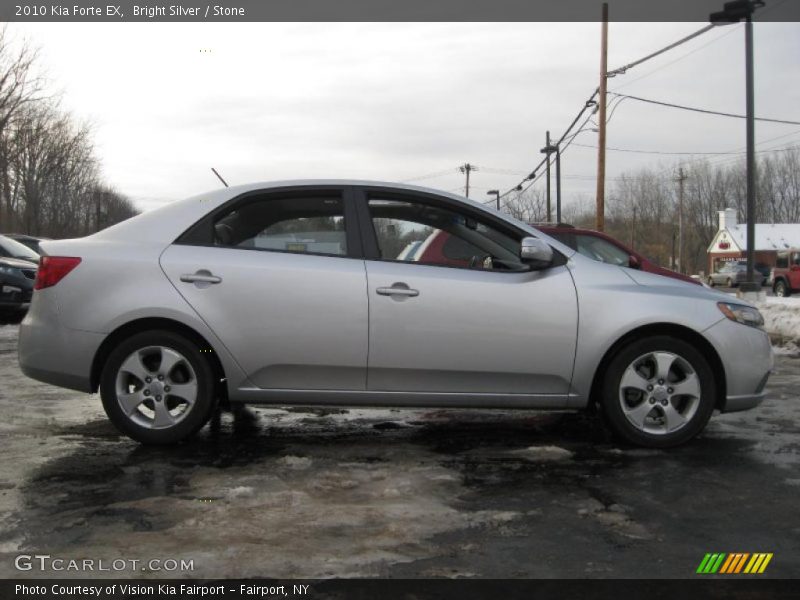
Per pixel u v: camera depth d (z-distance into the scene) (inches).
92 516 133.2
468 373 178.4
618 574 112.3
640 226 3068.4
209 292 175.3
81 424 204.2
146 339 175.9
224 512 135.6
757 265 1883.6
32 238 644.1
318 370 177.5
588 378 179.8
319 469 163.8
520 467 166.7
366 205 185.6
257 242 181.9
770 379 299.1
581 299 179.3
